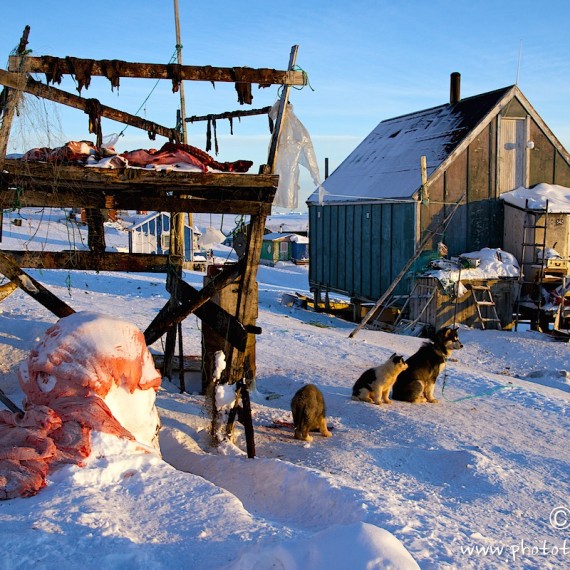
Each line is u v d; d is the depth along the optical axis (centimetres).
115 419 569
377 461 737
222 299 974
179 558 385
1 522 412
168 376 1022
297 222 10994
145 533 418
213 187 704
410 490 640
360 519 487
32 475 479
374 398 1023
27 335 1114
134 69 685
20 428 528
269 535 417
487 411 1016
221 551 393
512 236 2206
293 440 815
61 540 388
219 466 660
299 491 560
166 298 2061
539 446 841
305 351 1430
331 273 2769
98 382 575
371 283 2417
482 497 634
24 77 649
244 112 996
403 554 332
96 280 2470
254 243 727
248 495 590
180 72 696
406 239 2188
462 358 1697
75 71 664
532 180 2328
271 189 707
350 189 2648
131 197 694
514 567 442
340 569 323
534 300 2095
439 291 2019
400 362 1009
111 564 362
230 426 734
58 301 723
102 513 434
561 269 2086
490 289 2072
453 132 2320
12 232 3347
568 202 2147
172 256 827
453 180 2200
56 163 656
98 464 517
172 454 723
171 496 481
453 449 792
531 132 2306
